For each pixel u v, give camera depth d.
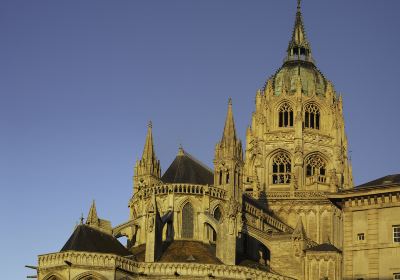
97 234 114.56
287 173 158.25
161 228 117.88
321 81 165.25
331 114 161.88
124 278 108.50
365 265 96.69
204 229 124.88
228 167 129.38
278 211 153.88
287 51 170.38
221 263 115.75
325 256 123.50
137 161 138.50
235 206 122.31
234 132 131.38
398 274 94.50
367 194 98.19
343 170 160.88
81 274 106.00
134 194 133.75
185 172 133.00
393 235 96.00
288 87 163.12
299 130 158.25
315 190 155.12
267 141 160.12
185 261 114.06
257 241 132.25
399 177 102.69
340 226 151.75
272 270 125.56
